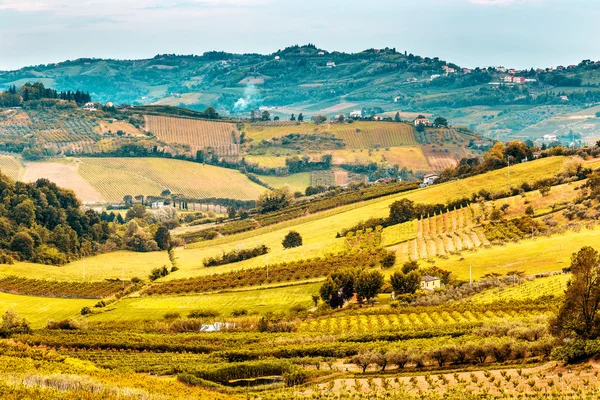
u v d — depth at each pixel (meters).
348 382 149.50
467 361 153.88
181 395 139.25
